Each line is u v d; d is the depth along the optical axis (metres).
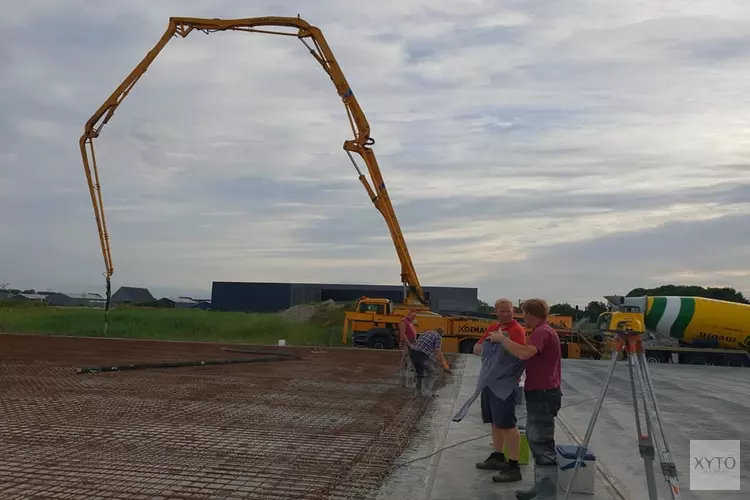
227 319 28.19
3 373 11.84
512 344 4.36
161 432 6.83
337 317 30.16
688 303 21.09
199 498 4.64
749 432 7.79
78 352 16.97
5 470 5.24
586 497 4.80
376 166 22.88
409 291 23.61
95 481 4.99
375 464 5.68
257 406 8.69
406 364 11.31
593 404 9.73
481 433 7.08
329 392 10.28
